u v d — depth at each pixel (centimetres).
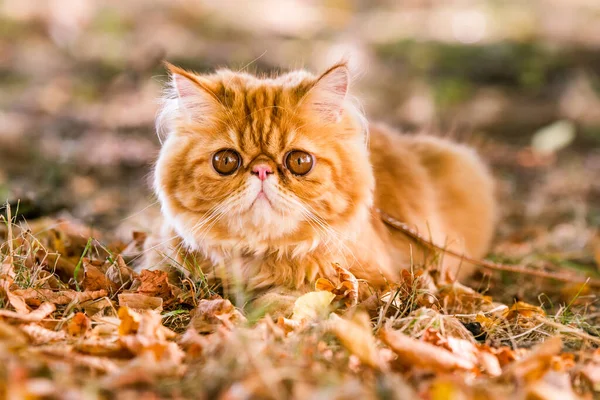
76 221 105
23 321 72
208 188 79
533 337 77
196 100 81
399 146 97
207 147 80
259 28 328
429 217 93
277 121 80
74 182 125
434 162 99
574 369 71
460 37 287
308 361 68
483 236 101
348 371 69
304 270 81
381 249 85
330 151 80
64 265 86
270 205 79
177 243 84
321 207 80
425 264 88
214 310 76
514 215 122
